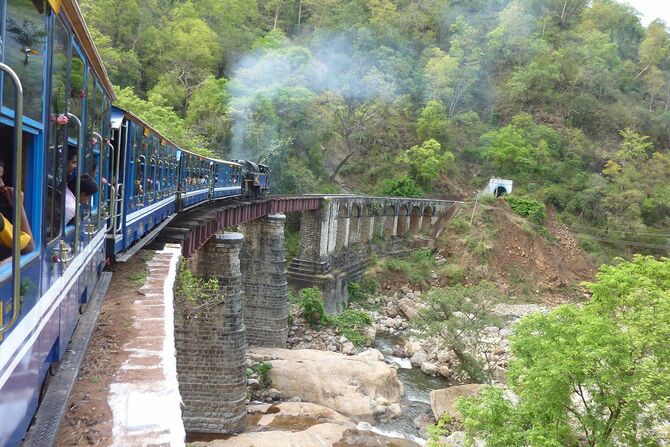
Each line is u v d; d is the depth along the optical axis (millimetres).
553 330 19000
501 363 35562
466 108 104000
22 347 4754
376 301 53281
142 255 15828
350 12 102062
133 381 7469
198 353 24203
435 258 66750
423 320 35094
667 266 24609
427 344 39344
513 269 66688
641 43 121500
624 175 86000
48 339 6059
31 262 4996
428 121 89688
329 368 29812
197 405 24125
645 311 17938
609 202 82875
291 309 41344
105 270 13531
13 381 4520
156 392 7188
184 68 63781
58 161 6230
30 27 4918
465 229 69125
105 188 11336
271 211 37031
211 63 68250
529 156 91000
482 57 107125
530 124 96375
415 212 73000
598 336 16922
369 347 39625
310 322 40250
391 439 25391
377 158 86688
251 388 27844
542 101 103500
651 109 107812
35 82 5113
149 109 47031
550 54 107875
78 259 8094
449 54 104750
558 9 128250
